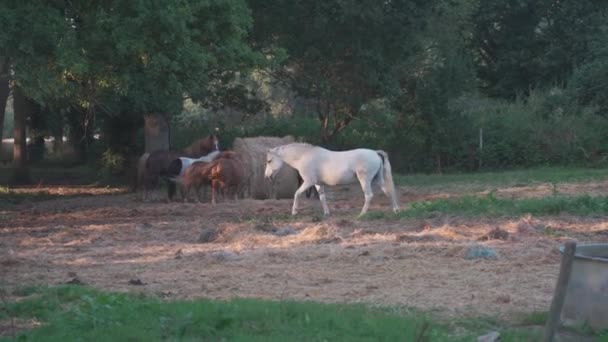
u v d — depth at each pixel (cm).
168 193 2622
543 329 919
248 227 1770
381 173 2016
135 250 1563
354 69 3338
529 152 3847
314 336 866
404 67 3609
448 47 3766
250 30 2994
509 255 1422
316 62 3369
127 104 3036
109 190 3297
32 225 2022
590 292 930
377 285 1193
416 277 1251
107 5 2123
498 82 5206
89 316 920
